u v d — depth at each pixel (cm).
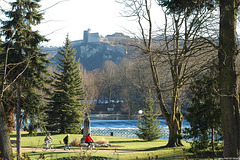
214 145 1647
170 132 2708
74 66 4722
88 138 2575
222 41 1098
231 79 1071
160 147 2634
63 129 4472
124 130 5591
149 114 3750
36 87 2444
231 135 1059
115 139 3825
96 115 10625
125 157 1772
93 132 5275
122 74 10256
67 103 4497
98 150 2422
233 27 1091
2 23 1330
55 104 4469
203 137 1625
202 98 1548
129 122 7938
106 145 2816
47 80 2530
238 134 1059
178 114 2705
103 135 4659
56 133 4456
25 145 2822
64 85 4516
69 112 4447
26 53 2139
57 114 4422
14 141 3128
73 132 4503
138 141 3584
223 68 1084
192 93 1506
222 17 1106
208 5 1307
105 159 1667
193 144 1733
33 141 3234
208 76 1397
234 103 1071
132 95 9362
